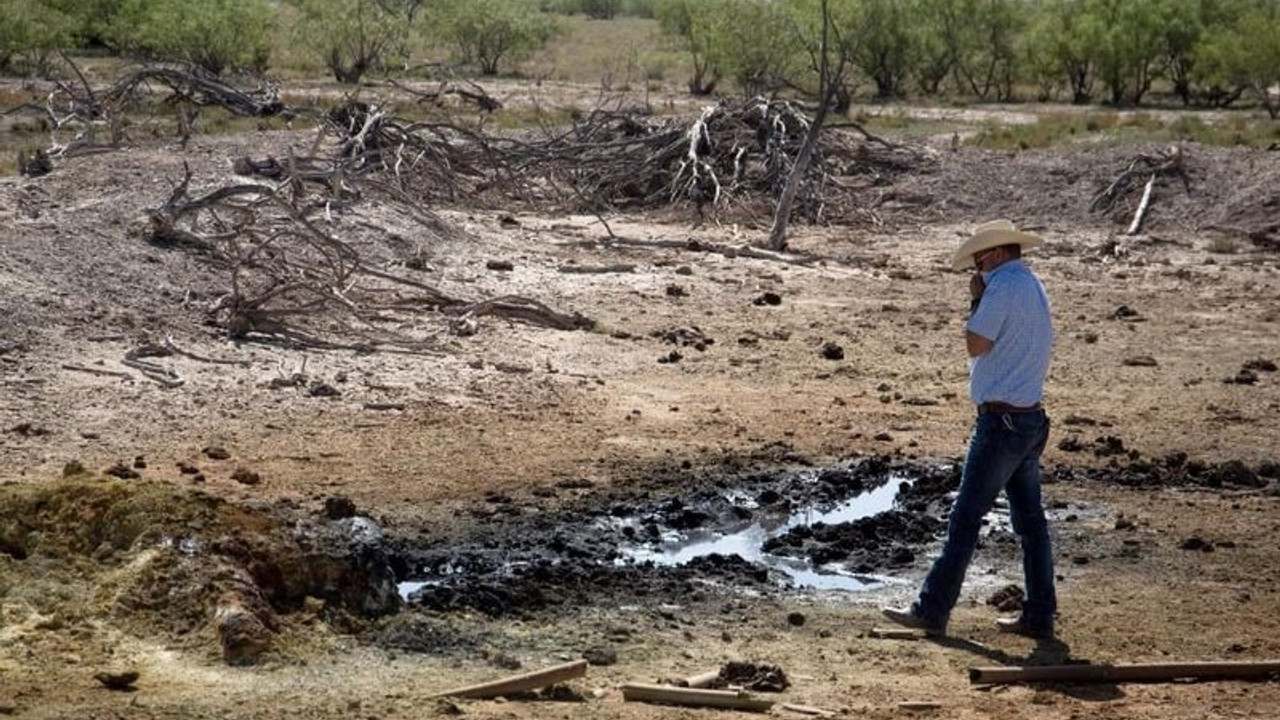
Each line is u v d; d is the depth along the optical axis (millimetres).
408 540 10414
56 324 14805
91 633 7816
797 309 19484
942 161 29438
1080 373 16594
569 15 88250
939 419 14414
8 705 7031
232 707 7180
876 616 9375
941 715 7672
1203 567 10516
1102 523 11445
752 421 14039
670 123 29469
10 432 12102
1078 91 45969
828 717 7531
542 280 19922
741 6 43625
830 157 29391
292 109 28703
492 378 14938
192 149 24766
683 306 19203
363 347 15469
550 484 11844
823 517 11562
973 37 46531
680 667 8266
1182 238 25875
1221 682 8352
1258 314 20172
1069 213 27406
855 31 44844
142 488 8508
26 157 24031
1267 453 13594
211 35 43094
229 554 8211
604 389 14945
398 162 24656
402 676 7801
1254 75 40844
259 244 17641
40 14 42375
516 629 8711
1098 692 8133
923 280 21969
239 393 13695
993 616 9406
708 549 10727
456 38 50406
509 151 27328
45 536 8328
